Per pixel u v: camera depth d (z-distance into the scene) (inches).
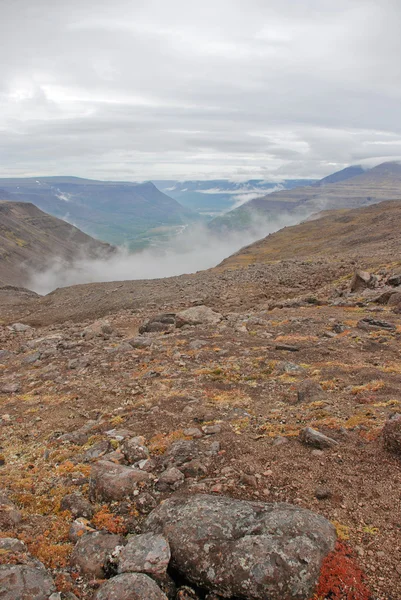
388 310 1114.1
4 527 321.7
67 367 885.8
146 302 2015.3
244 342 924.6
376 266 1921.8
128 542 284.4
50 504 365.4
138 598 236.1
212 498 317.4
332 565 257.1
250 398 606.2
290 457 405.1
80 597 256.4
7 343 1406.3
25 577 253.1
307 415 518.0
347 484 354.9
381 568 262.7
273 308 1427.2
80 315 2032.5
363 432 443.8
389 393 566.3
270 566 249.0
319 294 1617.9
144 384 713.6
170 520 297.9
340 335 898.7
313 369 703.7
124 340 1074.7
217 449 432.5
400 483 350.0
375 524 304.5
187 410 569.6
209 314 1250.6
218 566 257.8
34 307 2539.4
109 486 364.5
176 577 272.7
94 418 595.8
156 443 468.1
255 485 359.3
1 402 708.0
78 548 294.4
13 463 466.6
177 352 882.8
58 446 502.0
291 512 289.1
